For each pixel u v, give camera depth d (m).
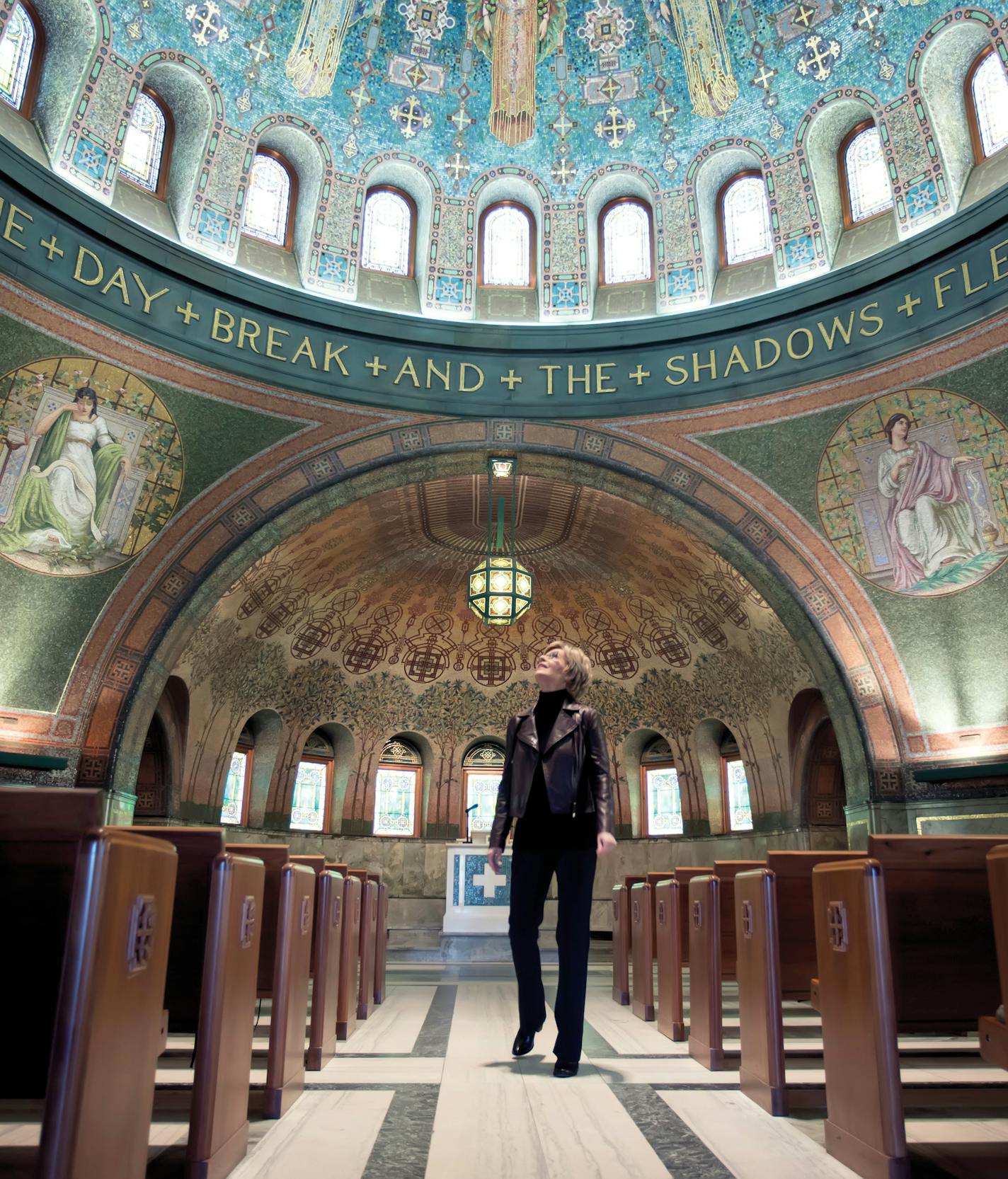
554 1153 3.37
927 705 12.46
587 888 4.86
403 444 13.81
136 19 12.20
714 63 14.08
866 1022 3.09
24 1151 3.01
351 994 6.41
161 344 12.25
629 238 15.14
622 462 14.02
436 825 20.16
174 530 12.47
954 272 12.02
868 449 12.77
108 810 11.45
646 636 19.03
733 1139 3.57
